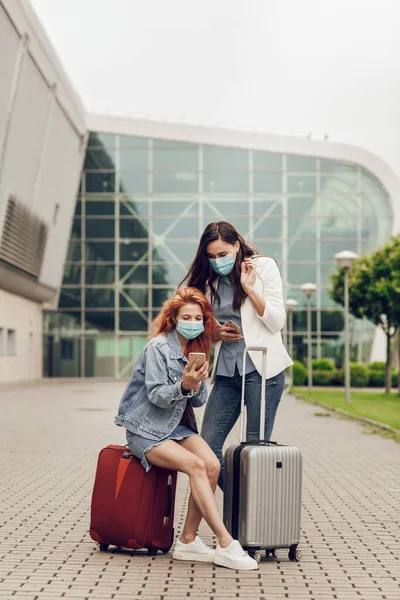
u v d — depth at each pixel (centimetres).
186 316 590
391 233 4919
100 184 4947
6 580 535
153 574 552
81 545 645
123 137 4944
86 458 1234
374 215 4934
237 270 627
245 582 533
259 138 4922
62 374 4919
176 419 586
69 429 1727
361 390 3991
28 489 942
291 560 602
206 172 4947
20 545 645
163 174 4950
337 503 870
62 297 4944
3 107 3188
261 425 609
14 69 3244
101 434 1620
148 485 598
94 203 4947
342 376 4438
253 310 625
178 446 582
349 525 746
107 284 4931
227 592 508
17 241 3766
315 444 1483
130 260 4938
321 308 4938
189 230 4944
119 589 513
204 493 571
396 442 1518
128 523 596
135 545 597
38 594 500
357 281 3431
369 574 561
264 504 579
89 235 4944
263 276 629
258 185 4947
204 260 627
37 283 4403
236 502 586
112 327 4931
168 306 596
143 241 4947
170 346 592
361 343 4931
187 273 635
